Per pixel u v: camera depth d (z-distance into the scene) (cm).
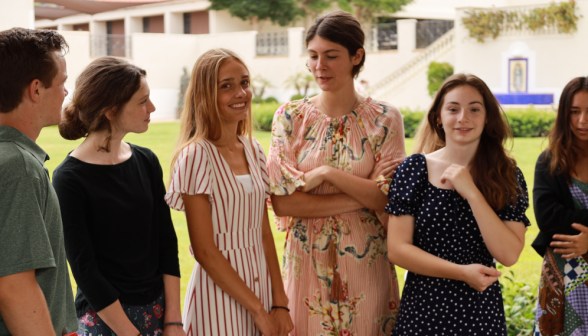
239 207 203
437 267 200
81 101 184
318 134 243
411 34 2184
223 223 201
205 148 199
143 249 193
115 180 189
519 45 1873
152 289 196
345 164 239
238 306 203
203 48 2655
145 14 2827
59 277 151
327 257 238
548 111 1627
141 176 199
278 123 247
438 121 224
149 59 2553
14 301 134
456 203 207
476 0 2645
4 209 135
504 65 1911
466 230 205
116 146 193
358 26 234
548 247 254
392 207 214
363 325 236
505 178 208
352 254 236
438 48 2105
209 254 196
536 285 391
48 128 1738
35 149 148
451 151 214
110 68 186
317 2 2484
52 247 149
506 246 198
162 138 1510
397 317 219
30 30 149
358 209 239
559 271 250
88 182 183
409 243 211
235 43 2570
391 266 243
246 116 215
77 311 191
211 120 202
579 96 242
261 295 209
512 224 206
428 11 2627
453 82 213
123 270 188
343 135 241
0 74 141
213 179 199
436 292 204
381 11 2462
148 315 192
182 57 2634
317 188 242
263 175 226
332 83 234
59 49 152
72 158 186
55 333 147
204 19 2759
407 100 2156
